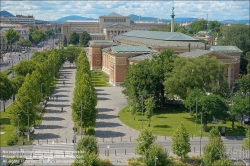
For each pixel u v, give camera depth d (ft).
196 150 317.01
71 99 536.83
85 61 654.12
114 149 318.24
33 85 432.66
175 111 463.83
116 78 646.33
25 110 347.77
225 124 399.03
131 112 446.60
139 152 280.31
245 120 399.44
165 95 490.49
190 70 433.89
